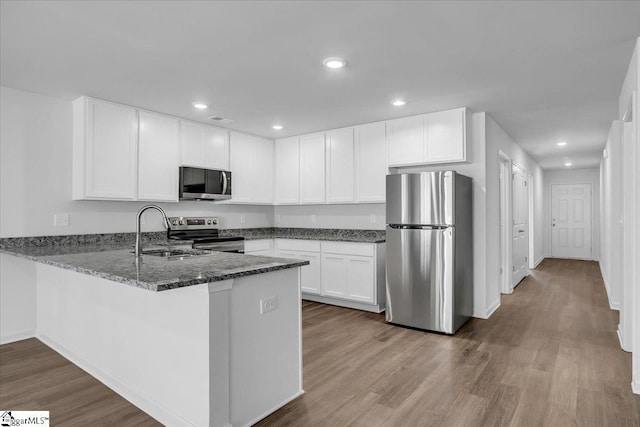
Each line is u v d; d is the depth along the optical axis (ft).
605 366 9.00
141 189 12.45
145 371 7.06
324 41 7.68
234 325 6.31
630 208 9.79
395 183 12.46
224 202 15.83
